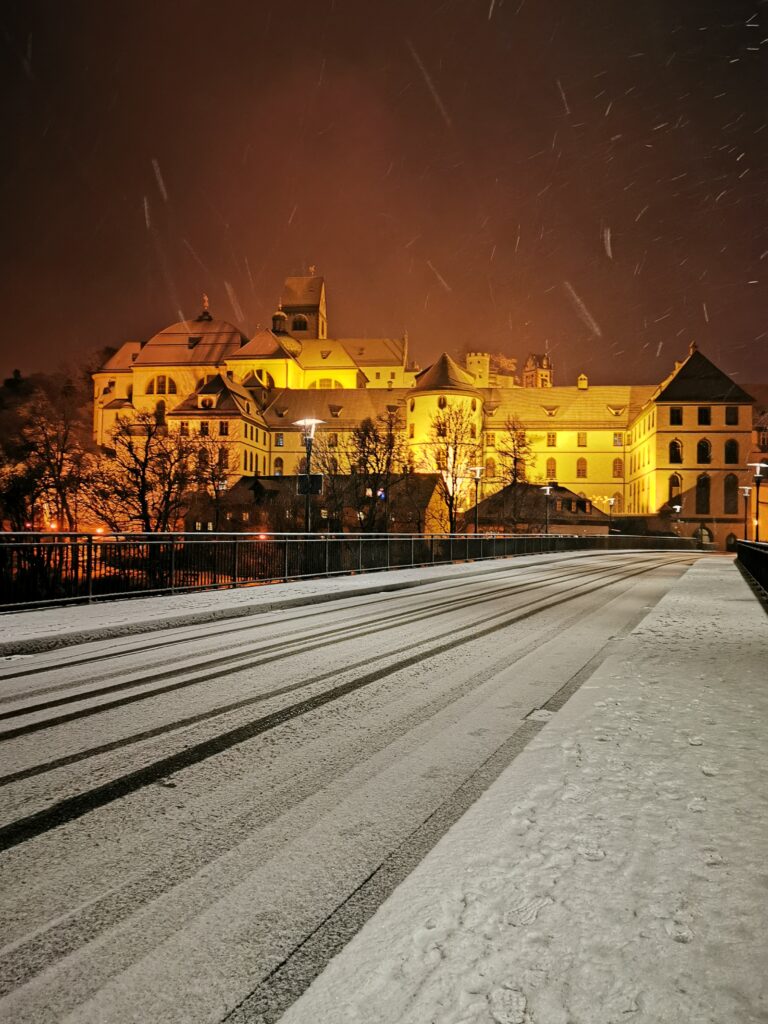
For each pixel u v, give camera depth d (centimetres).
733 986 220
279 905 291
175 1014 226
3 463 6475
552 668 809
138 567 1442
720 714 550
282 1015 222
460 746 514
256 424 10125
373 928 262
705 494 8756
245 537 1758
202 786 433
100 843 352
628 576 2553
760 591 1769
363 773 456
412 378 13188
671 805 365
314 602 1533
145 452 6050
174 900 296
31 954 258
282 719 586
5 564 1187
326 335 13450
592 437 11162
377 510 6606
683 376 9056
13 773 455
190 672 775
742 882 284
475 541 3388
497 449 9969
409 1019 214
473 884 290
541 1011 212
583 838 327
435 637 1037
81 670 782
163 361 11644
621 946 243
